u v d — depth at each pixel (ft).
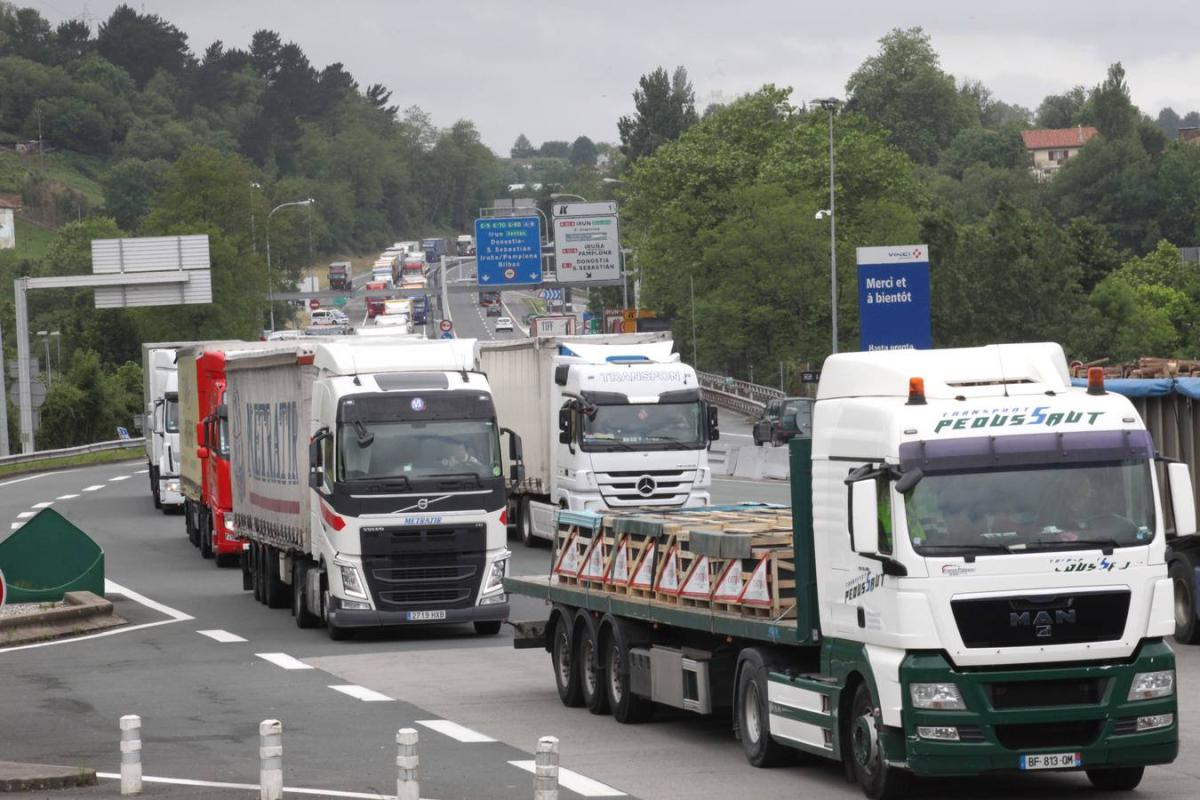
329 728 144.05
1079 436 106.93
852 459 110.93
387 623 202.49
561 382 295.28
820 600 114.73
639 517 145.89
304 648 201.26
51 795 113.60
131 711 156.35
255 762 128.26
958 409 107.24
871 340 462.19
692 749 130.93
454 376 208.13
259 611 241.96
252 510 254.06
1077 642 104.12
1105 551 104.68
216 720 150.00
